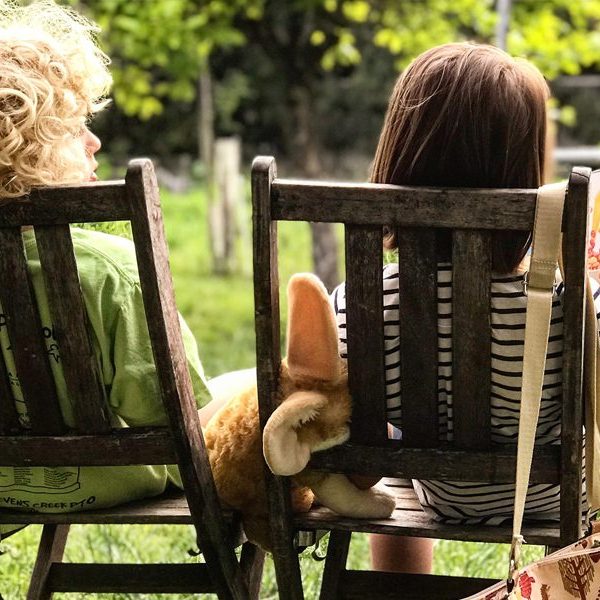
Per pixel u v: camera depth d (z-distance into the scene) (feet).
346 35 30.09
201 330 34.65
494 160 7.11
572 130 75.72
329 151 79.00
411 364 7.11
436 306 6.92
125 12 24.97
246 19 30.19
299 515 7.93
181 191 73.92
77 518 8.13
